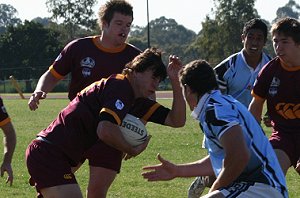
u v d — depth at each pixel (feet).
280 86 38.40
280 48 37.01
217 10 436.35
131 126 31.22
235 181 28.76
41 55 397.80
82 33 474.49
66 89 344.69
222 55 435.53
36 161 31.48
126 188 53.26
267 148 28.76
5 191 52.29
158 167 31.48
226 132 27.32
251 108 40.27
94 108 31.32
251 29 44.78
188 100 28.96
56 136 31.53
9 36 400.88
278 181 28.58
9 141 34.68
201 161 31.65
